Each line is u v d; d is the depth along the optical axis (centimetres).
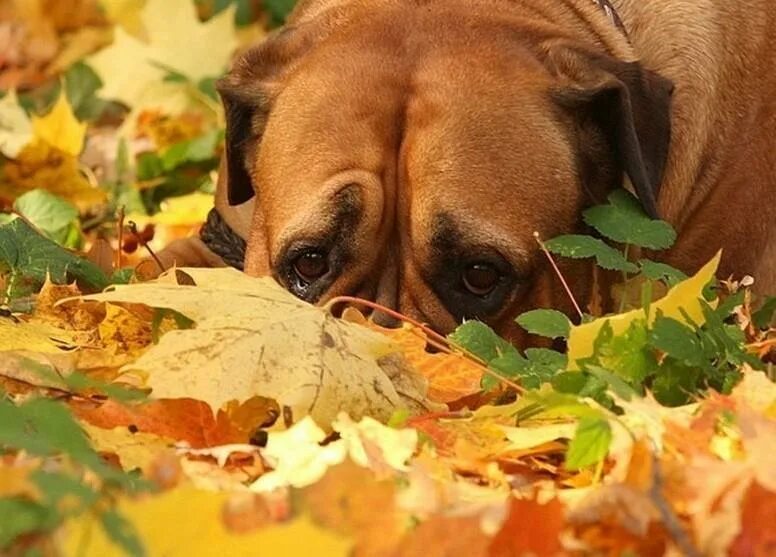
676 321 666
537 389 650
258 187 778
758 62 866
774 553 514
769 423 569
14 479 488
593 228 763
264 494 534
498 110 739
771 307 792
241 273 684
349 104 746
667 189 820
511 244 720
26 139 1214
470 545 507
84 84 1342
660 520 520
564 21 828
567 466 572
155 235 1073
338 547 488
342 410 632
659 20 842
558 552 508
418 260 722
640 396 641
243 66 812
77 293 761
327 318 654
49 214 995
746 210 855
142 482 521
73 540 473
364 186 721
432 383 686
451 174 720
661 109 770
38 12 1436
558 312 704
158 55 1336
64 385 647
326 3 862
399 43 775
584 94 749
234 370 623
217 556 490
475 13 801
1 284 800
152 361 620
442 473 583
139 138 1267
